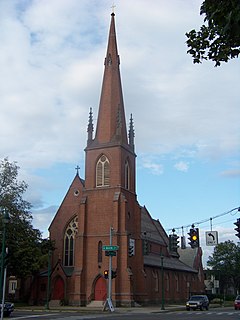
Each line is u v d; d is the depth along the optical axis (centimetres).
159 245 7650
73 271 5494
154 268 6438
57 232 6141
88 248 5500
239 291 11694
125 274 5222
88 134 5975
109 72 6188
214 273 11131
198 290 8456
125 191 5706
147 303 5878
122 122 6038
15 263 5119
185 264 8650
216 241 3722
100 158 5803
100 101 6119
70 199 6209
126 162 5909
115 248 4488
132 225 5788
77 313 3944
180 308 5159
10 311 3406
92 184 5744
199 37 984
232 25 772
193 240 3212
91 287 5319
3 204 5203
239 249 11219
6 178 5484
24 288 6122
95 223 5553
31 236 5488
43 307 5000
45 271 5906
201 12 862
